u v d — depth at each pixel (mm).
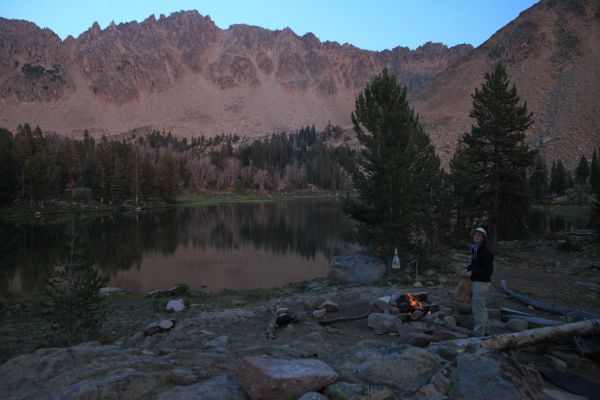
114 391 4672
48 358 6703
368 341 6516
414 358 5023
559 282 15883
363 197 18906
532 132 186125
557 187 102000
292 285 21156
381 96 18250
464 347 5629
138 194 108062
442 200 24234
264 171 167500
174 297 18969
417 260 17750
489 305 10836
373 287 15344
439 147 197000
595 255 24250
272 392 4328
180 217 79625
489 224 28812
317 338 8273
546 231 40844
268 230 57906
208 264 34156
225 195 148000
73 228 12359
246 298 18141
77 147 113125
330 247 42656
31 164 81625
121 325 13578
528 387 4621
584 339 6949
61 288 23500
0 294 21062
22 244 43156
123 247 43375
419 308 9883
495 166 28656
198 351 7047
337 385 4562
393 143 18094
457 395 4367
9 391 5695
